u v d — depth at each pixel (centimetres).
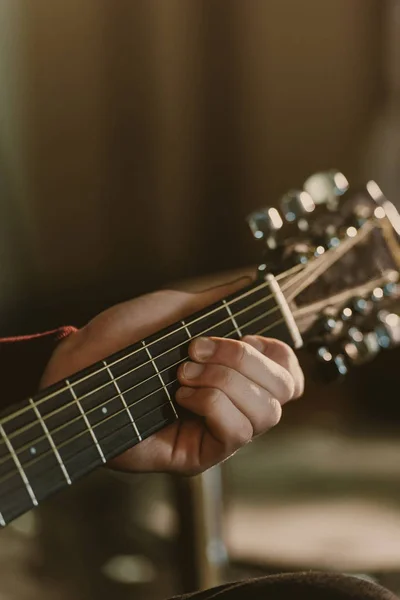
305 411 211
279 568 127
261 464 179
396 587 124
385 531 141
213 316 78
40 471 70
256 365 75
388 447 194
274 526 144
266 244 83
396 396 213
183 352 76
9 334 198
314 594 67
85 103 206
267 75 223
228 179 225
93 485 160
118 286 216
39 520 155
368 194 87
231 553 130
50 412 71
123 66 209
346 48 223
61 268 208
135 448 79
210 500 108
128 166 214
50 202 204
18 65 195
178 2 212
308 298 83
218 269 227
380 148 225
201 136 222
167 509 156
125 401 74
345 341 83
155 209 220
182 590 109
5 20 191
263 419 75
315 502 158
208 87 220
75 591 141
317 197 85
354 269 85
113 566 147
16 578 143
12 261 199
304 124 226
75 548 150
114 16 206
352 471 176
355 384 216
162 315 83
